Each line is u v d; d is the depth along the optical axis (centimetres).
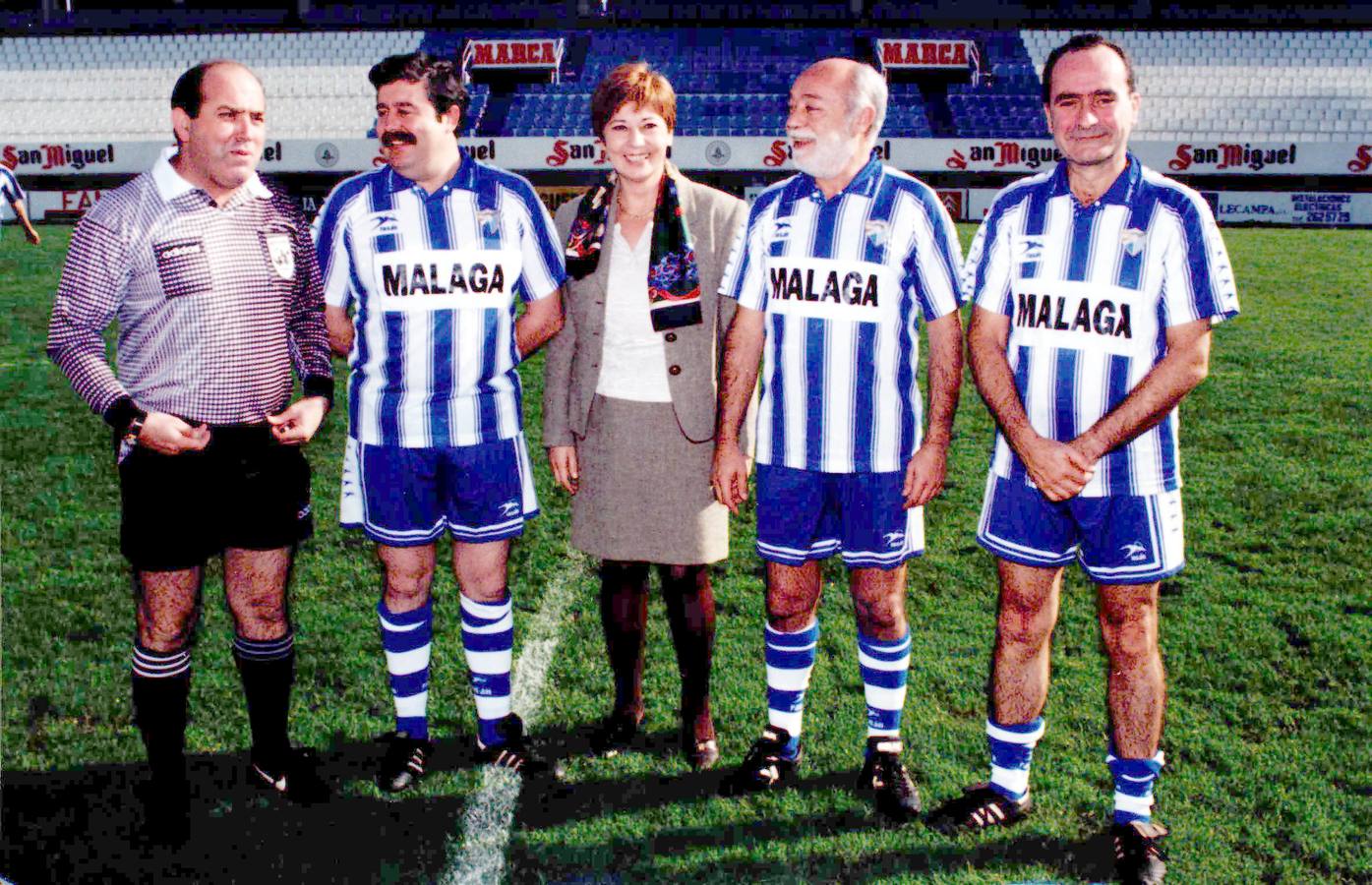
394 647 265
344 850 235
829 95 229
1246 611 360
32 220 1748
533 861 231
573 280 265
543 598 378
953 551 421
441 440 252
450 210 245
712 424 263
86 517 454
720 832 241
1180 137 1975
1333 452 542
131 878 224
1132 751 231
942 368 240
